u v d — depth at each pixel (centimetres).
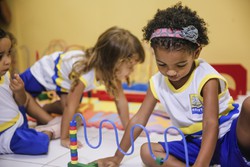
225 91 88
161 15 84
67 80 139
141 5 209
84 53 134
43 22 232
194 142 90
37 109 138
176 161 89
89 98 181
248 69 198
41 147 106
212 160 88
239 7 193
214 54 202
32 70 148
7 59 105
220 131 86
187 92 87
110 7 215
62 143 116
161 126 135
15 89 115
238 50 198
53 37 231
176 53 78
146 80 211
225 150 84
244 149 81
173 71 80
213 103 81
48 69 145
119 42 118
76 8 223
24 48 238
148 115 95
